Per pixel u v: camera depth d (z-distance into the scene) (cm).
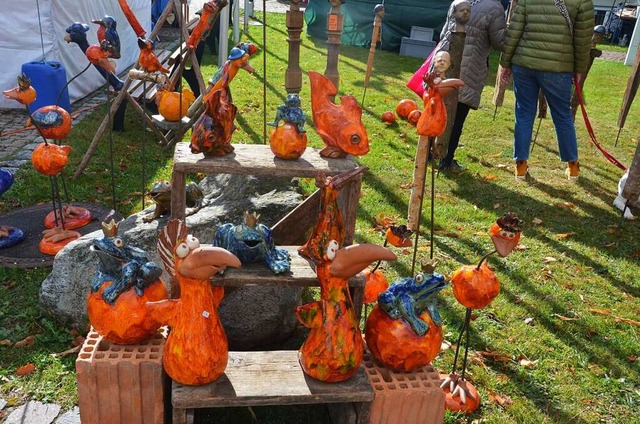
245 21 1427
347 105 271
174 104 545
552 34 554
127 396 251
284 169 258
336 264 236
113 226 254
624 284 440
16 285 375
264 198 375
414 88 553
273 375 254
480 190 597
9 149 616
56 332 331
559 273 448
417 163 463
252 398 240
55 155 400
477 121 845
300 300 350
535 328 376
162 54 1059
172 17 1427
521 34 573
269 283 254
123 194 522
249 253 260
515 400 312
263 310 324
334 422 278
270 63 1109
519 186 615
